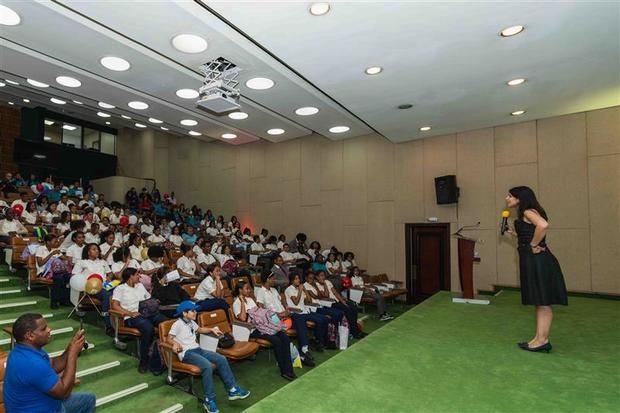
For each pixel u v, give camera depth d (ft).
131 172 47.24
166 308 15.40
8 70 16.65
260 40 13.17
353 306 21.84
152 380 13.24
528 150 23.77
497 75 16.29
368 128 25.58
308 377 10.12
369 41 13.29
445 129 25.31
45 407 7.75
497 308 18.45
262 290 18.47
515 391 8.99
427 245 27.61
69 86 18.48
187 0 11.45
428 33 12.75
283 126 25.46
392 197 29.07
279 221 34.99
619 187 21.04
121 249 19.34
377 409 8.31
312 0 10.91
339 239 31.35
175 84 18.15
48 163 42.39
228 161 39.42
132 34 13.26
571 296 21.88
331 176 32.12
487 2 11.06
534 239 10.96
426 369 10.52
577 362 10.77
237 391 12.84
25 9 11.99
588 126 21.97
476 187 25.54
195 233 32.78
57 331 14.84
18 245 20.03
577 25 12.30
